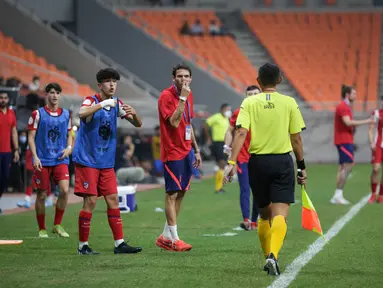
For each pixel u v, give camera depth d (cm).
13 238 2800
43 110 2884
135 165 6050
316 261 2225
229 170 2016
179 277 1967
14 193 4862
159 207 3997
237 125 2011
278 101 2008
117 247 2403
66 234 2870
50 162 2870
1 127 3547
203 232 2978
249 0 10638
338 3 10588
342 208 3859
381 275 1998
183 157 2427
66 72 8044
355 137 8912
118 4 10112
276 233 1953
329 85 9494
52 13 8831
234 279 1936
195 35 9781
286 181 1989
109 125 2372
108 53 8950
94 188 2359
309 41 10062
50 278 1973
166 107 2416
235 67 9419
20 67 7294
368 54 9925
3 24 8344
